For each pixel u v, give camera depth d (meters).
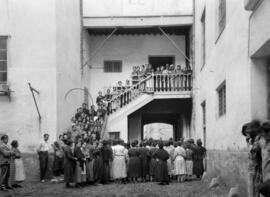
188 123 24.48
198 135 21.00
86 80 24.38
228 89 13.28
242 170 11.02
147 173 17.09
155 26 23.80
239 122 11.60
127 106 23.09
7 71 19.09
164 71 23.34
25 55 19.16
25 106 18.97
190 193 13.10
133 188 14.67
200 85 20.36
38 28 19.28
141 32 25.48
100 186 15.49
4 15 19.27
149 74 23.42
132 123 24.88
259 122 7.22
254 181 6.97
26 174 18.53
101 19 23.59
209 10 17.47
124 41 25.86
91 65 25.64
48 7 19.36
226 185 13.36
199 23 20.86
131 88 23.25
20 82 19.05
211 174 16.39
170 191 13.73
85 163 15.44
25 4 19.33
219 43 15.05
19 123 18.89
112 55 25.75
